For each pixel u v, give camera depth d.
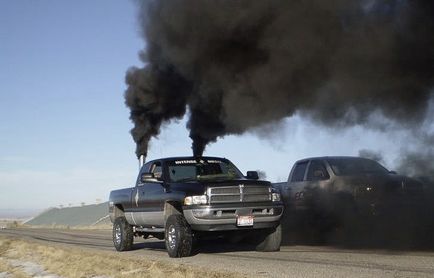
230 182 11.23
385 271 8.18
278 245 11.77
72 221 58.56
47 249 15.40
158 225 12.56
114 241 14.40
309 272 8.42
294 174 14.59
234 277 8.17
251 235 12.07
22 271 12.11
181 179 12.25
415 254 10.21
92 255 12.88
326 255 10.65
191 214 11.02
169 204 11.91
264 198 11.37
